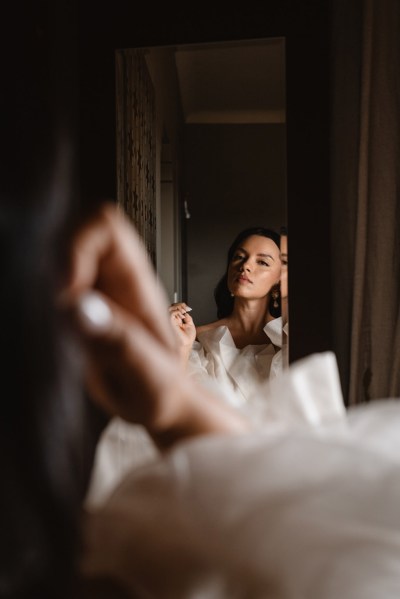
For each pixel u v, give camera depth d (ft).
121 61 5.66
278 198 5.50
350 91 5.54
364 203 5.30
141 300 1.36
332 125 5.57
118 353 1.18
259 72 5.50
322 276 5.34
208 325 5.57
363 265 5.30
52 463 0.89
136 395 1.24
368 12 5.29
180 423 1.31
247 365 5.44
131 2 5.58
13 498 0.86
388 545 1.12
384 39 5.32
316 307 5.34
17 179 0.99
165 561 1.15
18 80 1.11
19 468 0.87
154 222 5.68
